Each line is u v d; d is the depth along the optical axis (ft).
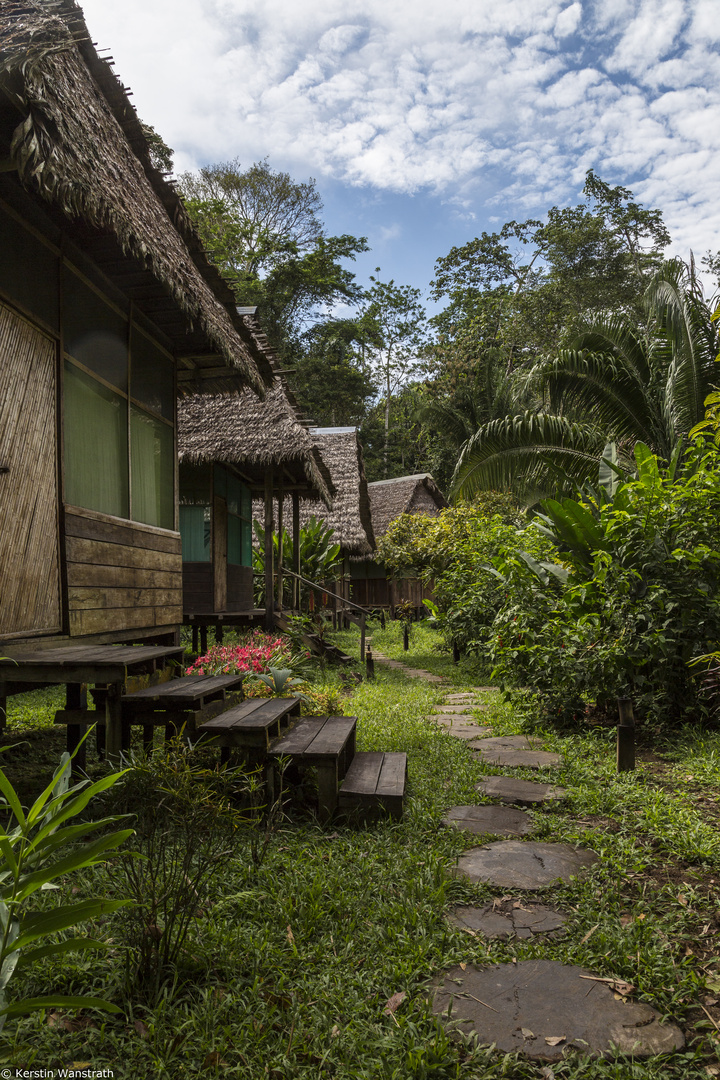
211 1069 5.84
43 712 21.67
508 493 47.16
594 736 18.34
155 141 50.52
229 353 18.62
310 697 17.48
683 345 33.86
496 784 14.48
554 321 85.66
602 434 37.78
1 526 12.35
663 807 12.35
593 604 20.02
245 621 33.55
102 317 16.62
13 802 5.64
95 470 16.21
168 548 20.27
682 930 8.31
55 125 10.30
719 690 17.89
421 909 8.69
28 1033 6.15
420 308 137.08
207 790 7.85
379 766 13.70
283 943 7.84
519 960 7.86
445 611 37.42
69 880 9.12
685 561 18.83
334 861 10.00
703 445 21.17
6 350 12.61
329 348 118.83
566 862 10.52
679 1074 6.05
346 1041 6.28
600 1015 6.84
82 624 14.97
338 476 59.36
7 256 12.67
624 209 91.45
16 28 10.50
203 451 31.73
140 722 12.42
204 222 100.63
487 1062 6.14
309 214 118.32
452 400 83.35
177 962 7.13
